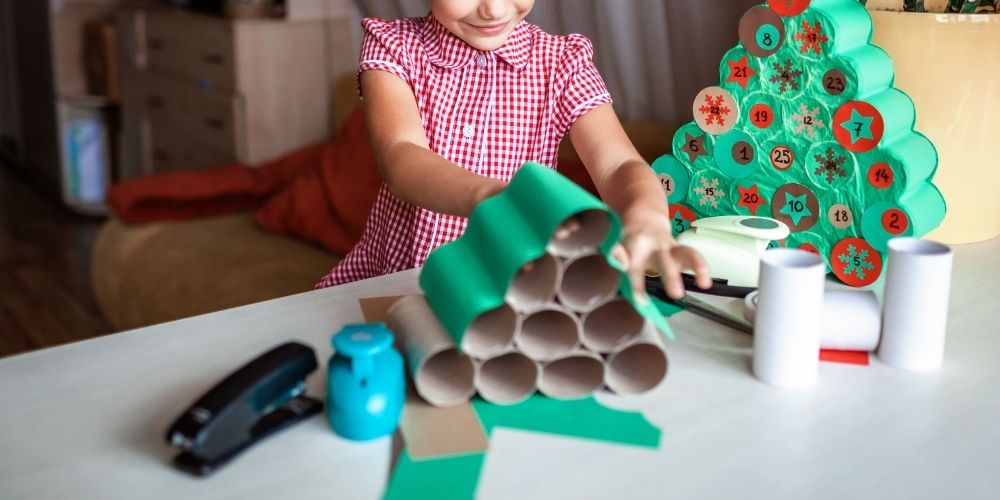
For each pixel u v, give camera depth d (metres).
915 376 0.76
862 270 0.98
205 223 2.35
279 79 2.68
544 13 1.58
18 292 2.81
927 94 1.05
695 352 0.80
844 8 1.00
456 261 0.71
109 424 0.67
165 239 2.25
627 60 1.62
